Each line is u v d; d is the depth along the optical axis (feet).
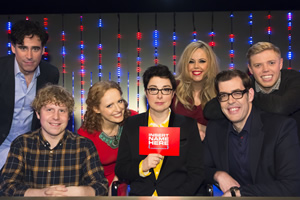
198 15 13.88
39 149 5.19
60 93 5.17
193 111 7.65
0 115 7.30
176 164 5.38
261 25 13.71
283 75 6.73
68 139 5.32
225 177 5.19
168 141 4.72
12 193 4.63
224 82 5.17
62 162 5.21
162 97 5.27
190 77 7.75
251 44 13.76
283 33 13.66
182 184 5.38
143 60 14.17
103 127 6.79
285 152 4.91
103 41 14.28
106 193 5.03
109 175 6.98
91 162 5.23
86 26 14.25
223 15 13.83
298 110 6.49
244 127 5.36
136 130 5.58
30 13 12.83
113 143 6.70
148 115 5.76
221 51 13.88
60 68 14.37
